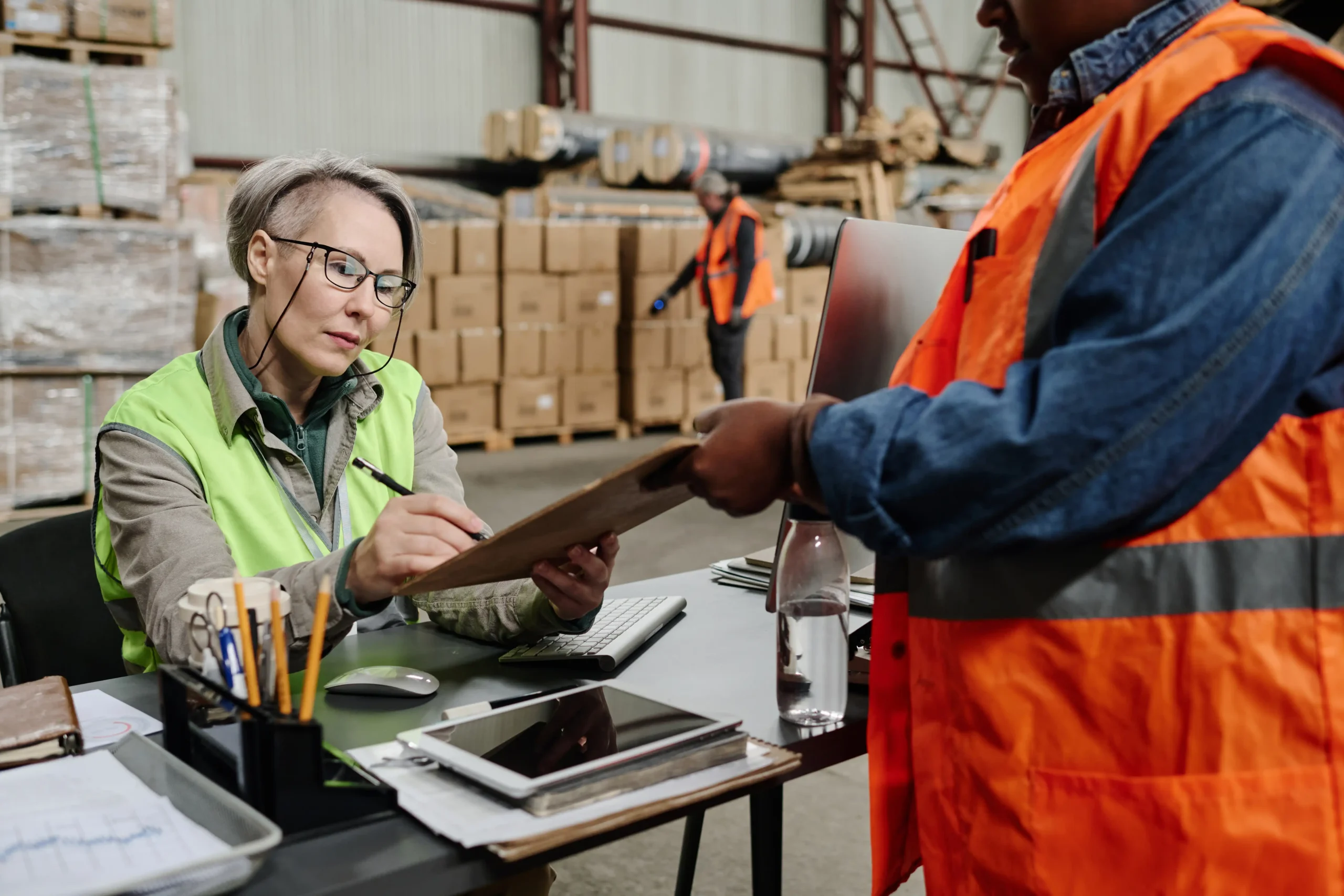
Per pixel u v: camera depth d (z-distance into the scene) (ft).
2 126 12.28
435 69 25.36
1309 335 2.13
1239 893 2.25
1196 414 2.10
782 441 2.50
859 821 7.22
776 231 22.16
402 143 25.08
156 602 3.51
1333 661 2.23
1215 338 2.07
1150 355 2.09
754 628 4.12
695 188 22.22
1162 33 2.48
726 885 6.40
